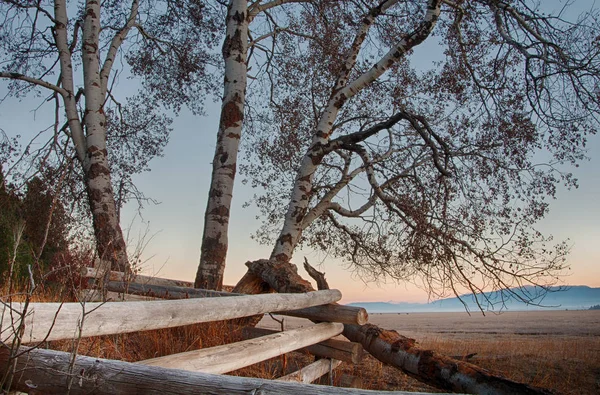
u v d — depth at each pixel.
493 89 10.08
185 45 12.76
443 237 8.52
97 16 10.02
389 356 5.97
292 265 7.93
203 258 8.63
